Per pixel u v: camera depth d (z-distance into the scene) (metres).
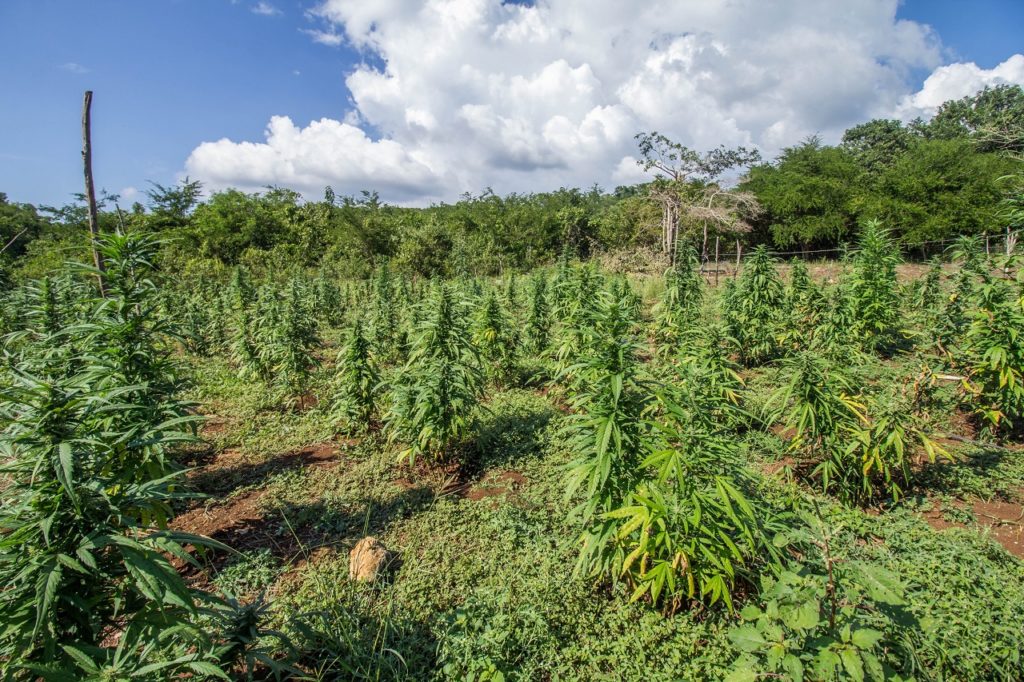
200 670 2.03
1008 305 5.50
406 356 9.48
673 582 2.79
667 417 3.53
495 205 38.53
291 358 7.22
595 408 3.19
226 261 28.09
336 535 4.31
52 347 4.03
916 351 7.11
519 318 11.25
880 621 2.47
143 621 2.10
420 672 2.84
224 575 3.69
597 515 3.21
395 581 3.59
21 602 1.86
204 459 5.80
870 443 4.18
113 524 2.49
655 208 26.70
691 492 2.96
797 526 3.71
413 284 17.84
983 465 5.15
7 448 1.98
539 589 3.44
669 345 8.05
